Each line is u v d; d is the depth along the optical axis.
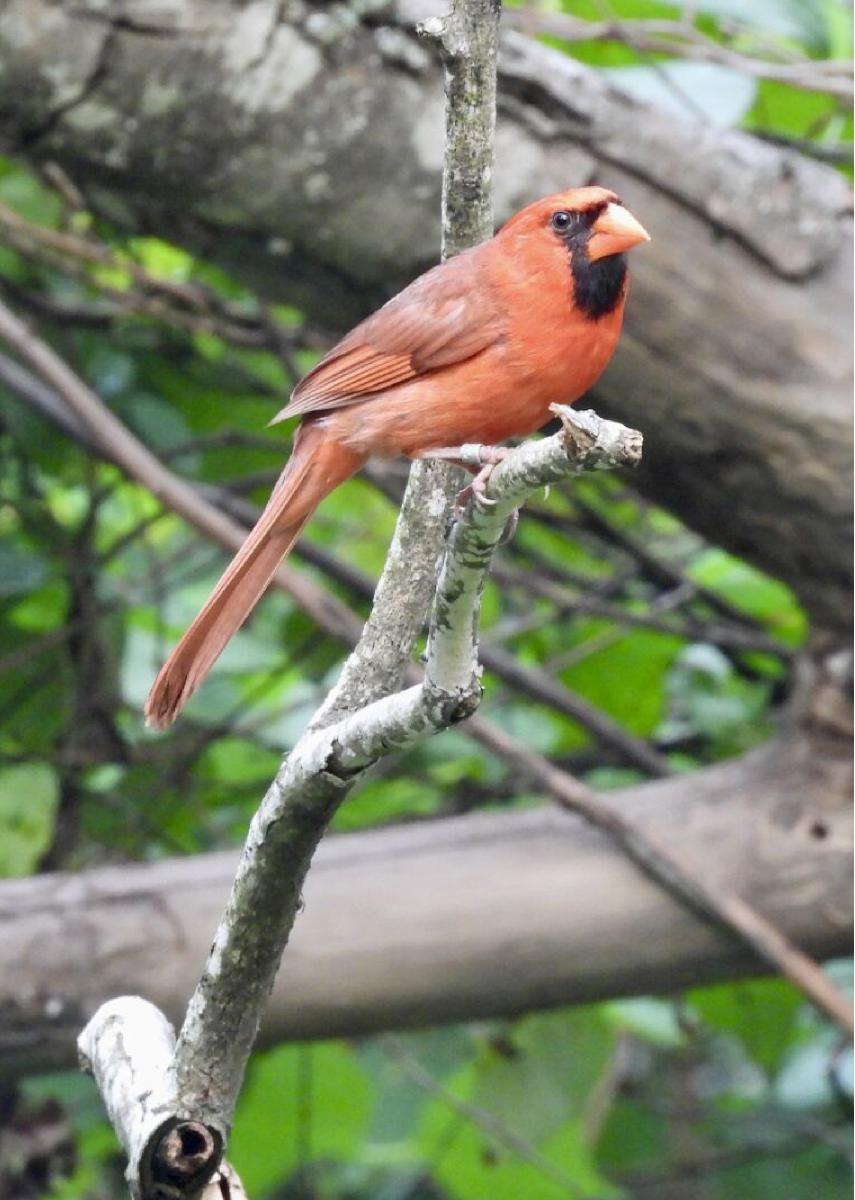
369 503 14.58
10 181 12.65
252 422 13.53
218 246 9.84
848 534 9.55
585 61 12.40
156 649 12.59
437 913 9.40
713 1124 13.69
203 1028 5.84
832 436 9.38
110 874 9.49
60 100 9.22
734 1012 12.80
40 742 12.74
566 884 9.52
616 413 9.63
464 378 7.38
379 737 5.50
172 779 12.43
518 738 13.33
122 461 10.34
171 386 13.30
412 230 9.37
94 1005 9.14
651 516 15.23
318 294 9.91
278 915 5.78
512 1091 12.55
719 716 13.30
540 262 7.36
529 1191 12.68
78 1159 11.94
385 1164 13.57
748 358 9.39
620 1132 13.98
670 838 9.73
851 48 12.09
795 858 9.65
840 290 9.44
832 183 9.60
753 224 9.38
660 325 9.38
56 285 13.73
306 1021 9.41
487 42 5.80
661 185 9.41
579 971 9.54
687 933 9.55
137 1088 5.94
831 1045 13.28
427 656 5.44
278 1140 13.03
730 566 13.84
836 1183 13.28
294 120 9.23
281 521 7.69
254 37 9.15
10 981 9.09
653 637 13.29
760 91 12.56
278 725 13.51
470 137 5.90
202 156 9.30
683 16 11.74
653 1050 14.56
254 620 13.70
